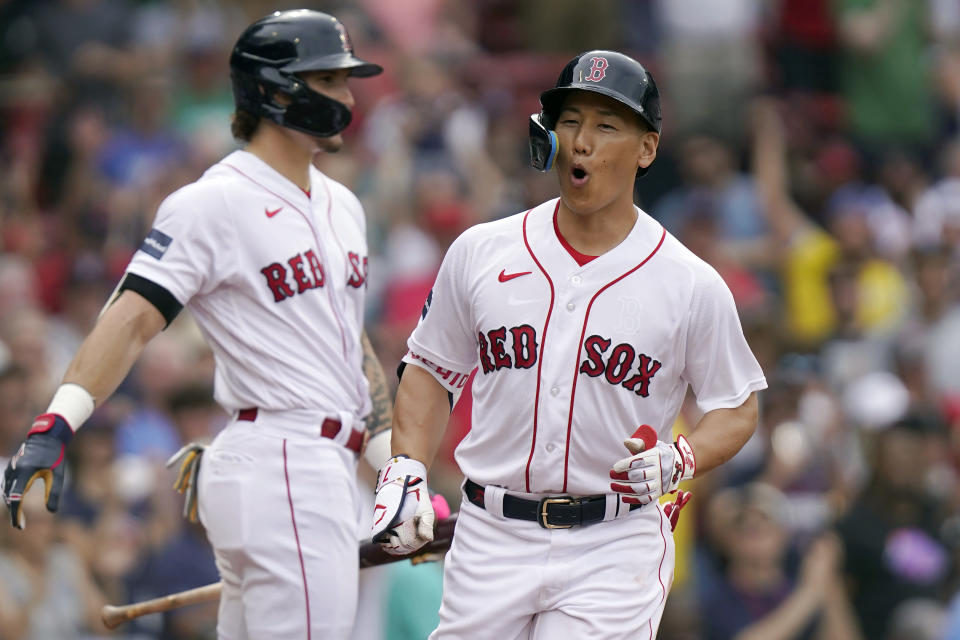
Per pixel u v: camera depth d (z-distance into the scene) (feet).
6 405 97.60
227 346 58.29
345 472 58.80
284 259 58.23
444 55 161.58
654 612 50.16
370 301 132.77
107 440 97.40
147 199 142.82
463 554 50.85
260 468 57.52
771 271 142.92
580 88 47.75
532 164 48.83
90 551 93.97
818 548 96.43
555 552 49.62
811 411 113.91
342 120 59.31
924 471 100.73
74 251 144.46
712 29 153.28
